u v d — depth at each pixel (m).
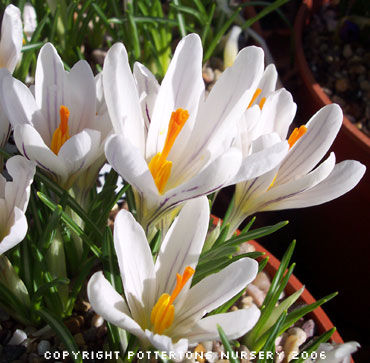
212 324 0.18
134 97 0.18
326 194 0.21
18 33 0.23
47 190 0.24
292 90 0.44
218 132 0.19
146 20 0.36
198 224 0.19
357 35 0.44
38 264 0.22
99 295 0.16
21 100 0.19
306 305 0.25
